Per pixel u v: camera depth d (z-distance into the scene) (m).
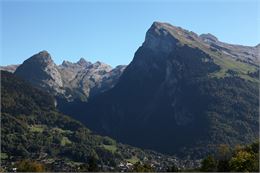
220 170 144.00
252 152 152.62
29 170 179.00
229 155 175.25
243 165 133.75
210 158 156.62
